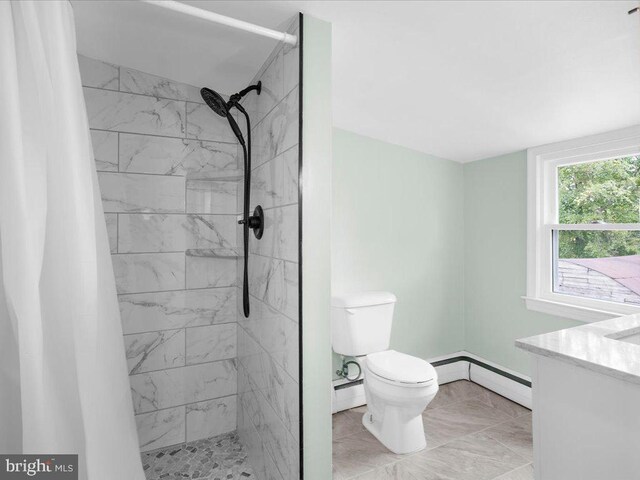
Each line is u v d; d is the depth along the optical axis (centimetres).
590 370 95
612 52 133
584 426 99
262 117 168
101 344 101
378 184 254
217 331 202
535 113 189
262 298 166
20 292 82
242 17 135
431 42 140
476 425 217
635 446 88
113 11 132
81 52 165
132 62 173
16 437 94
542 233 237
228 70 175
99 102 173
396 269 261
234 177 193
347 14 129
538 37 130
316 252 131
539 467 111
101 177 174
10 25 83
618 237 204
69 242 91
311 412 130
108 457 98
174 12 132
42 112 88
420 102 193
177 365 193
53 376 92
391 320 234
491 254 267
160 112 187
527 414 230
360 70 165
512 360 252
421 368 194
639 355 97
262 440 165
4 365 92
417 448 193
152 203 186
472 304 282
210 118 199
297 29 131
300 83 128
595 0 110
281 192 144
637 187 196
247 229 168
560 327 224
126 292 181
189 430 196
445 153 269
